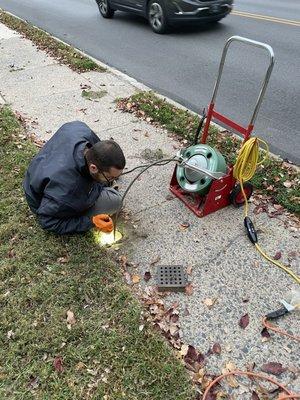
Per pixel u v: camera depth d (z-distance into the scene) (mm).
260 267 3104
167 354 2504
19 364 2473
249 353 2539
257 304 2826
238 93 5914
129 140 4797
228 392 2340
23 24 10172
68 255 3174
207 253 3234
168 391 2332
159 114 5234
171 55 7594
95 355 2508
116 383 2373
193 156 3455
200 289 2939
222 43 8117
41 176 3014
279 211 3633
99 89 6117
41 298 2846
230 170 3428
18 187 3918
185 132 4844
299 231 3422
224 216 3576
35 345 2551
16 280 2975
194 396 2316
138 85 6246
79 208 3113
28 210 3609
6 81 6523
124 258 3191
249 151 3184
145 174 4145
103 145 2770
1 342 2588
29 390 2350
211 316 2754
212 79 6418
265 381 2395
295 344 2584
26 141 4727
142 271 3100
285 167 4191
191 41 8375
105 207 3408
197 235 3400
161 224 3520
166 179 4070
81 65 6945
